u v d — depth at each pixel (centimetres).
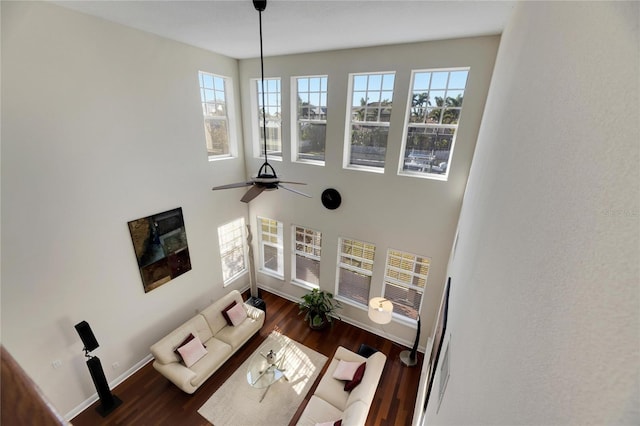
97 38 325
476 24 304
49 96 298
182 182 460
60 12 293
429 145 421
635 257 29
